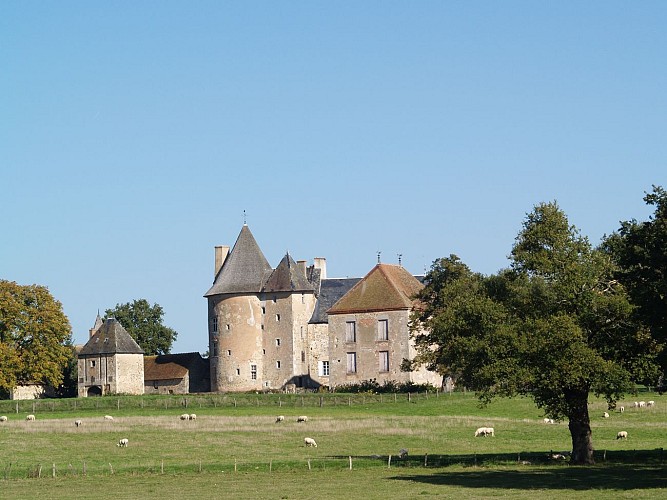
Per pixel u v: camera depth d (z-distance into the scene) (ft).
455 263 342.85
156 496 154.92
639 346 178.50
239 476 180.24
